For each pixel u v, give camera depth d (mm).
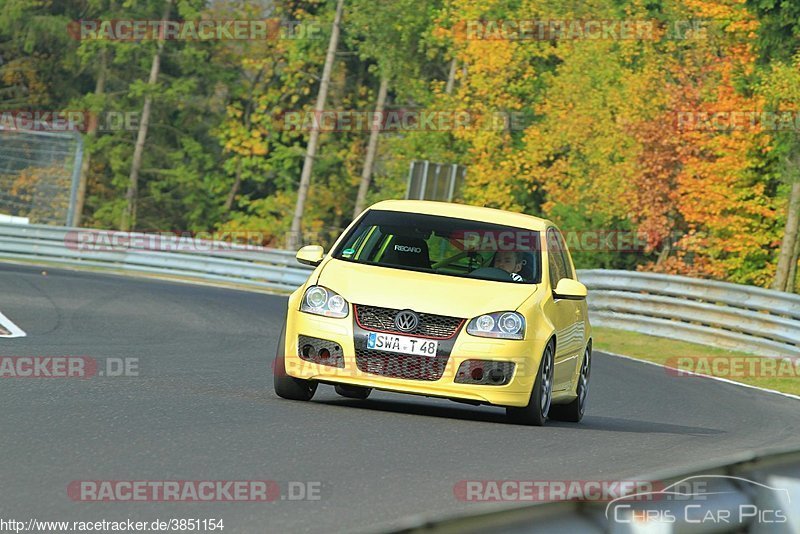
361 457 26031
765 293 73625
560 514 12023
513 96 174500
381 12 194875
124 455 24047
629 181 149875
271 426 29453
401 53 198125
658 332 82000
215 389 37000
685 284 80750
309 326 34094
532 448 29734
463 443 29453
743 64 135000
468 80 178750
